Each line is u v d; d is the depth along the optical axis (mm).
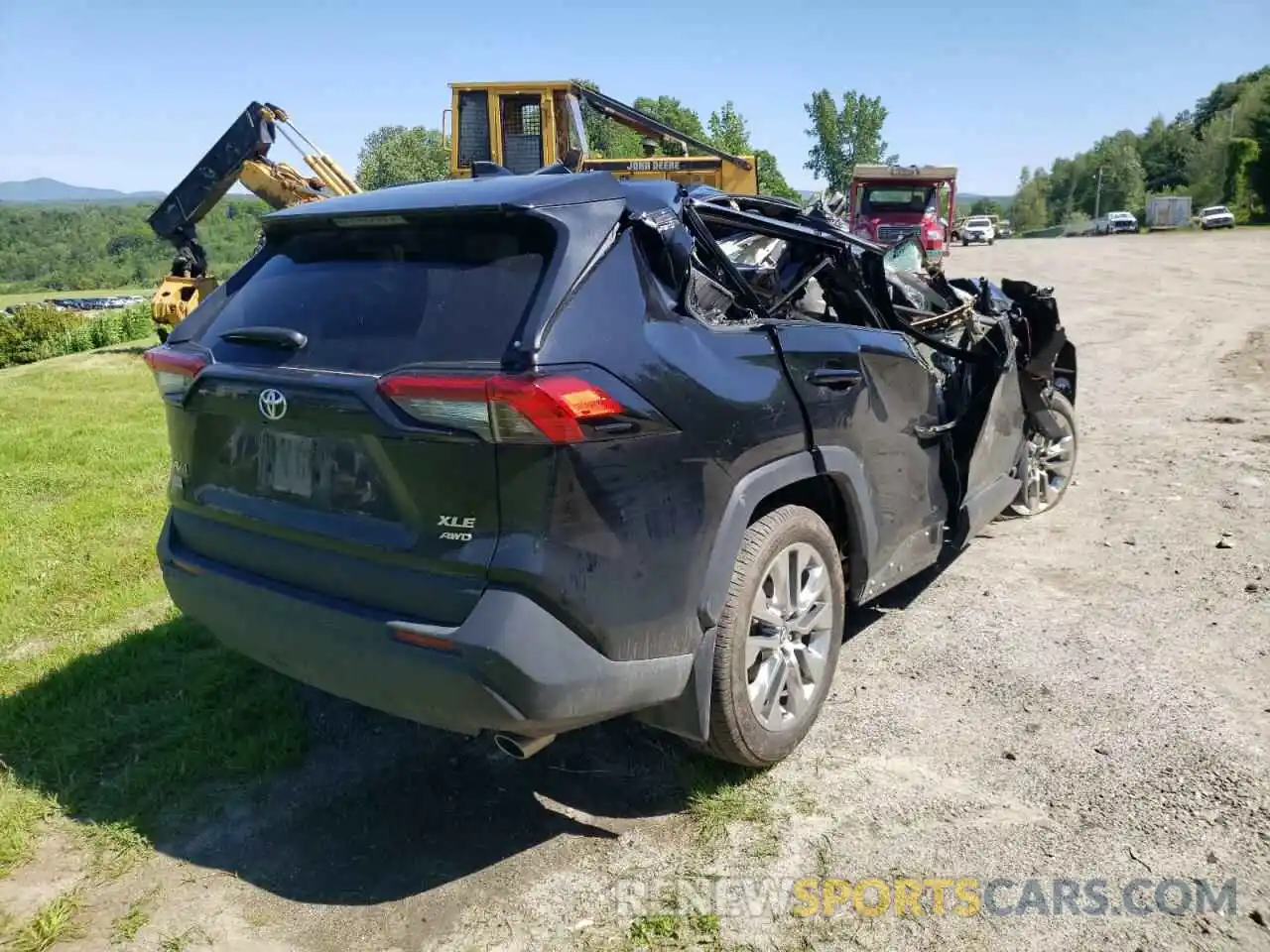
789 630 3223
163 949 2547
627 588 2592
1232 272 24125
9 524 6074
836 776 3178
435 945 2533
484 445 2402
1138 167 107062
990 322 4660
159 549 3275
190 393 3000
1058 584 4668
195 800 3189
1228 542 5051
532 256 2650
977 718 3488
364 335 2711
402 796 3188
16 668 4113
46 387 12414
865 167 27047
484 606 2434
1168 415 8141
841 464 3414
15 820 3062
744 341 3057
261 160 13484
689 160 12180
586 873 2785
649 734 3486
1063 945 2438
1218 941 2430
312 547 2760
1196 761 3152
